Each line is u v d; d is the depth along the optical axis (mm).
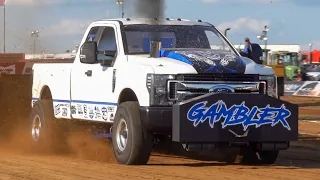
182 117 9719
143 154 10352
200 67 10219
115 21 11977
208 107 9812
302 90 38531
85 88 12156
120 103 11094
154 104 10117
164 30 11961
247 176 9375
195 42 11977
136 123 10250
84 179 9047
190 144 9828
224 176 9320
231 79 10367
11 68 18547
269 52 60750
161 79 10133
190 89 10141
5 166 10562
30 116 13930
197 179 8992
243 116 9953
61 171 9883
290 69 54094
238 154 11633
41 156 12508
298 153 13172
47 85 13664
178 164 10875
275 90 10703
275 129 10141
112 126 11266
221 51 11375
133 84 10562
